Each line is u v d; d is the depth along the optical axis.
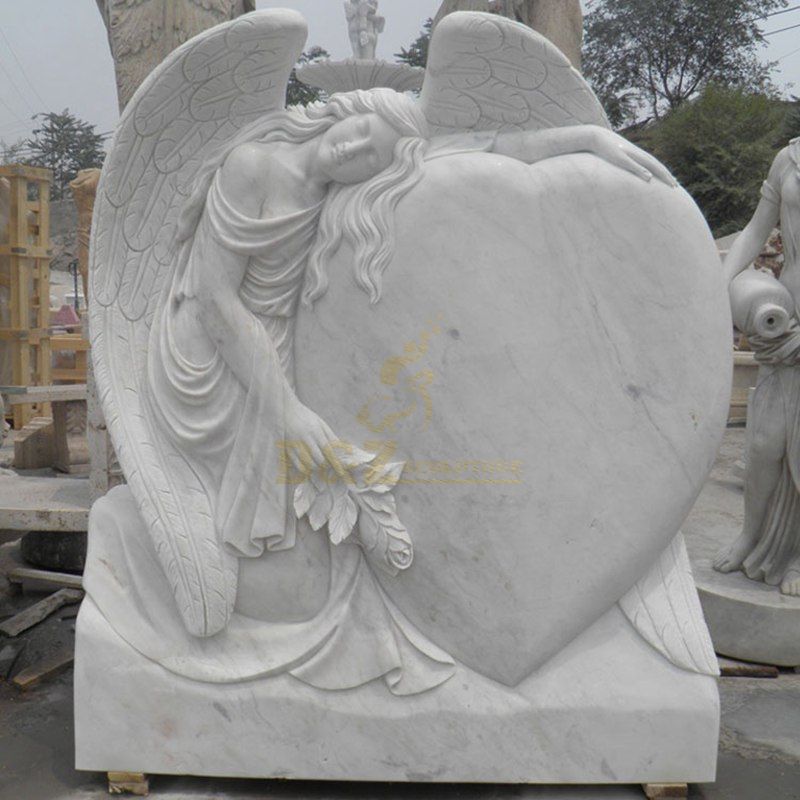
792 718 2.39
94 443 3.17
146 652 1.92
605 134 1.91
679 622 1.93
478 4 4.09
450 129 1.97
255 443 1.90
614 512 1.90
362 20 2.27
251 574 1.93
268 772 1.92
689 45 24.17
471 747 1.89
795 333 2.63
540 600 1.89
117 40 3.09
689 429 1.91
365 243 1.86
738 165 16.33
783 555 2.80
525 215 1.86
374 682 1.91
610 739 1.88
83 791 1.97
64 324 11.38
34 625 2.97
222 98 1.92
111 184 1.96
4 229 5.78
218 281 1.90
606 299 1.88
